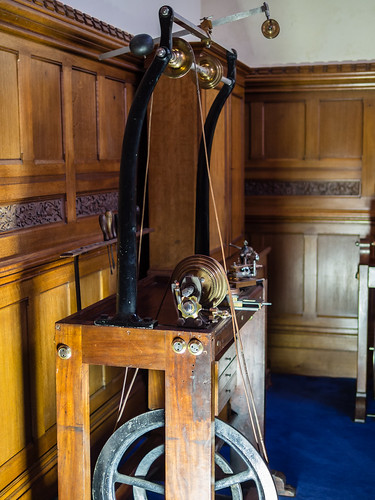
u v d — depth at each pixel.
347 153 5.11
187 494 2.40
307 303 5.29
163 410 2.48
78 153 3.39
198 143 3.86
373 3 4.91
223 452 3.90
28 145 2.90
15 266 2.70
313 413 4.48
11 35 2.74
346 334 5.24
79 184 3.38
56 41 3.03
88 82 3.46
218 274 2.62
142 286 3.33
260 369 3.44
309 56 5.05
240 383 3.42
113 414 3.81
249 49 5.11
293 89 5.10
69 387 2.46
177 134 3.88
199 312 2.62
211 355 2.33
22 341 2.92
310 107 5.12
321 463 3.74
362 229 5.12
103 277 3.65
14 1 2.58
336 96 5.07
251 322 3.40
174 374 2.36
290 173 5.21
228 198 4.38
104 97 3.64
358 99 5.04
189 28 2.50
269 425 4.26
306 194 5.20
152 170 3.95
